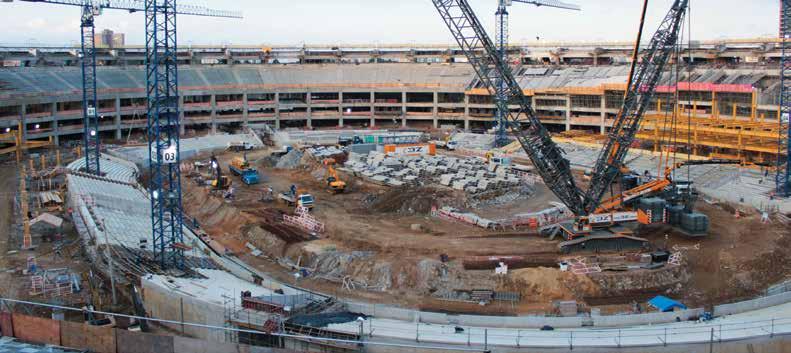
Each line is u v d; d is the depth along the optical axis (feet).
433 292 289.53
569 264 296.10
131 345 189.78
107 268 289.12
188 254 324.80
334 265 315.17
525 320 250.57
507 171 483.51
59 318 239.09
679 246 333.62
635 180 439.22
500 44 652.07
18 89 642.22
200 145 650.43
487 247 327.26
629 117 368.89
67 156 576.61
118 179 483.10
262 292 270.26
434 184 455.22
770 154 500.74
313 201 413.80
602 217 332.39
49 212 380.58
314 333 233.96
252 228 373.40
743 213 392.47
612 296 283.38
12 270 288.92
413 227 362.53
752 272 302.25
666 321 255.29
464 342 226.79
